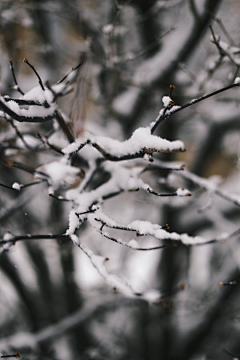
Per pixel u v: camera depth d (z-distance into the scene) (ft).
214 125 19.40
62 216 23.75
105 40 17.61
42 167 10.59
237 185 22.16
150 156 7.83
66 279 25.90
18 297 27.30
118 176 10.51
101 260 8.62
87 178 10.14
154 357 24.97
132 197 23.98
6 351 21.50
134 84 17.31
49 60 20.61
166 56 17.35
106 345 24.82
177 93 17.17
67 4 20.57
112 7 19.70
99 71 19.36
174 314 23.35
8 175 21.44
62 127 8.93
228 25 20.44
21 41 20.03
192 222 21.79
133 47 20.90
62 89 7.94
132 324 26.05
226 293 22.20
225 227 21.22
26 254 26.58
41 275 26.03
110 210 25.49
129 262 27.22
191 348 24.03
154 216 24.89
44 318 27.17
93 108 20.04
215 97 19.06
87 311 22.68
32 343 21.75
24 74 19.75
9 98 7.36
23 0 18.93
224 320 25.00
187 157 21.77
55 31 21.17
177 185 20.20
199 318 23.91
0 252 8.42
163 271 24.80
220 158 21.49
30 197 19.47
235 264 23.08
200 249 26.71
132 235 25.75
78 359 25.95
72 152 8.14
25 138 11.71
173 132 20.43
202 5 15.47
